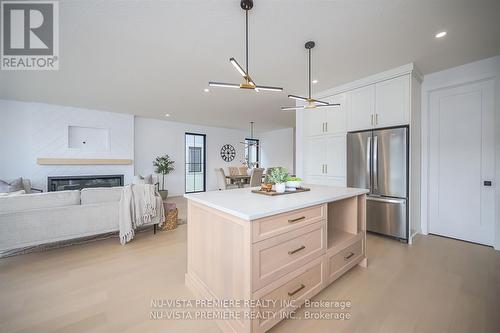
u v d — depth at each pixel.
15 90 4.08
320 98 4.17
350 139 3.62
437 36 2.35
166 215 3.79
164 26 2.18
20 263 2.52
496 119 2.83
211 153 8.39
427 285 2.04
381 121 3.33
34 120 4.96
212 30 2.24
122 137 6.08
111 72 3.26
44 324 1.55
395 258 2.62
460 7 1.90
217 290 1.64
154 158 6.98
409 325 1.55
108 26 2.17
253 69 3.17
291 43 2.48
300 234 1.66
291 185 2.35
